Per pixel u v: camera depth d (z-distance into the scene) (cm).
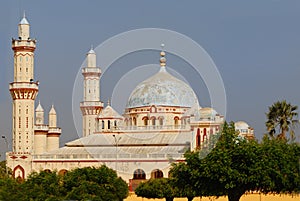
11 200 7925
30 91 18912
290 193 8319
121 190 9569
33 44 19212
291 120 13138
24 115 18912
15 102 19025
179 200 14662
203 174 8012
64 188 8881
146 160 16962
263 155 8038
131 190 16962
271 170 7894
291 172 8050
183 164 8506
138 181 17012
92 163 17412
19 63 19125
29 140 18912
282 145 8425
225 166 7912
